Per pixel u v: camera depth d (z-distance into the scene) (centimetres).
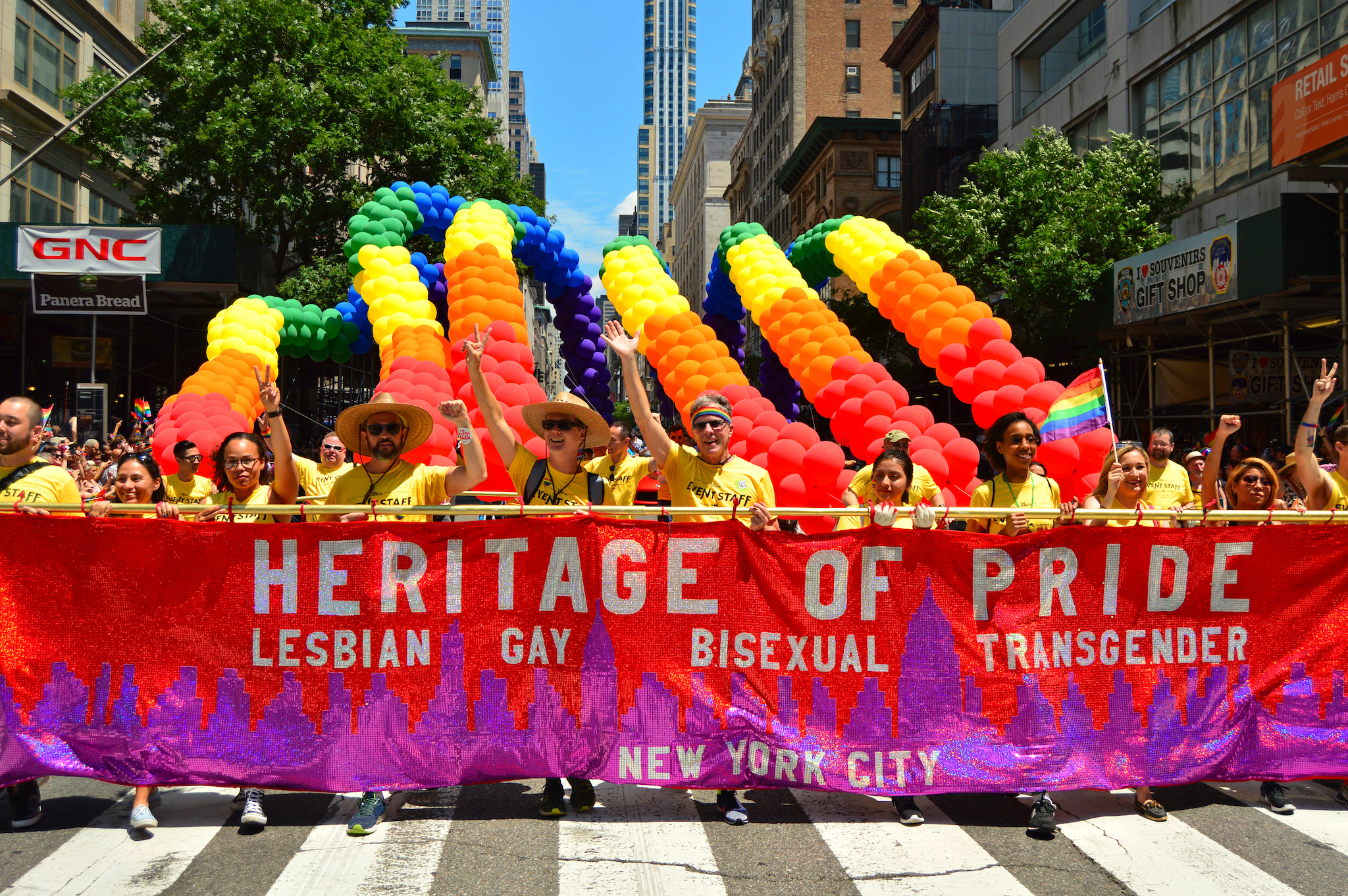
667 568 487
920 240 2362
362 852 437
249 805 462
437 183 2616
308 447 3072
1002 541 492
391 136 2567
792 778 479
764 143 7275
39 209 2716
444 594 481
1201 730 496
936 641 488
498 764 477
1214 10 2058
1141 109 2409
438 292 1702
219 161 2392
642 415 541
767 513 489
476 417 1081
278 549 477
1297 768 500
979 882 408
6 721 462
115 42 3114
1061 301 1931
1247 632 504
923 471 644
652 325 1251
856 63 6278
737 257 1427
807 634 487
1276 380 1619
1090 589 496
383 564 479
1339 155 1306
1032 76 3145
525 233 1594
